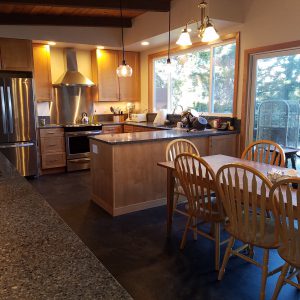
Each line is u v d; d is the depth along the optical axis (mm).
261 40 3863
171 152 3236
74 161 5535
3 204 1302
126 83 6250
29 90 4910
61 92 5953
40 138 5207
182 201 3889
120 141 3334
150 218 3371
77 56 6035
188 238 2863
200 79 5031
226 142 4285
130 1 4125
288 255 1681
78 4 3881
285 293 2047
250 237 1921
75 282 734
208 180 2189
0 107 4691
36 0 3719
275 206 1718
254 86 4121
